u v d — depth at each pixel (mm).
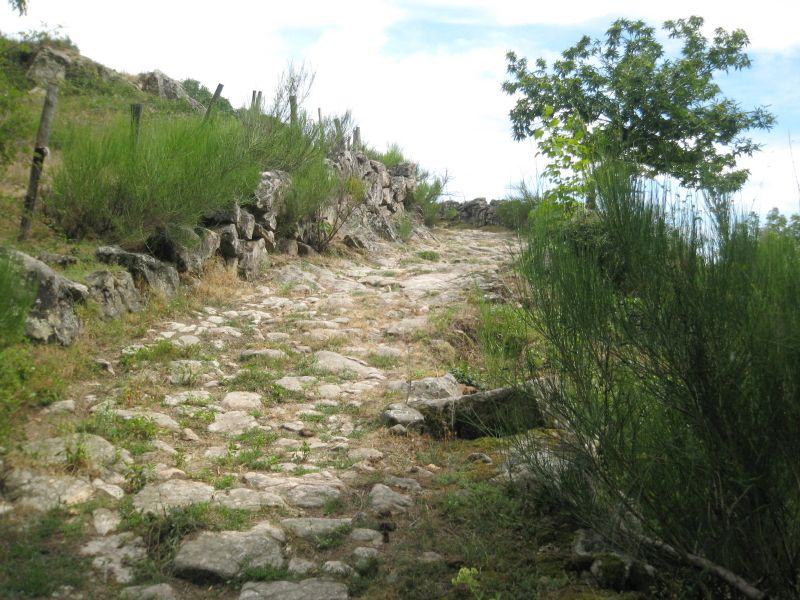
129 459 5438
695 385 3727
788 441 3492
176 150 10766
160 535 4445
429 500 5297
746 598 3734
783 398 3490
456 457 6152
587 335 4242
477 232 26672
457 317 10727
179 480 5203
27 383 6133
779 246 3658
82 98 17328
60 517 4477
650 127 20188
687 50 22031
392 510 5102
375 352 9281
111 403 6449
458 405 6758
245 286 11820
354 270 14922
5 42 7270
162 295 9602
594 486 4598
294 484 5363
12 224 9141
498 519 4891
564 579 4098
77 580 3889
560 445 4934
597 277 4238
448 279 14312
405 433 6625
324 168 15758
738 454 3611
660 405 4090
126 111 17250
